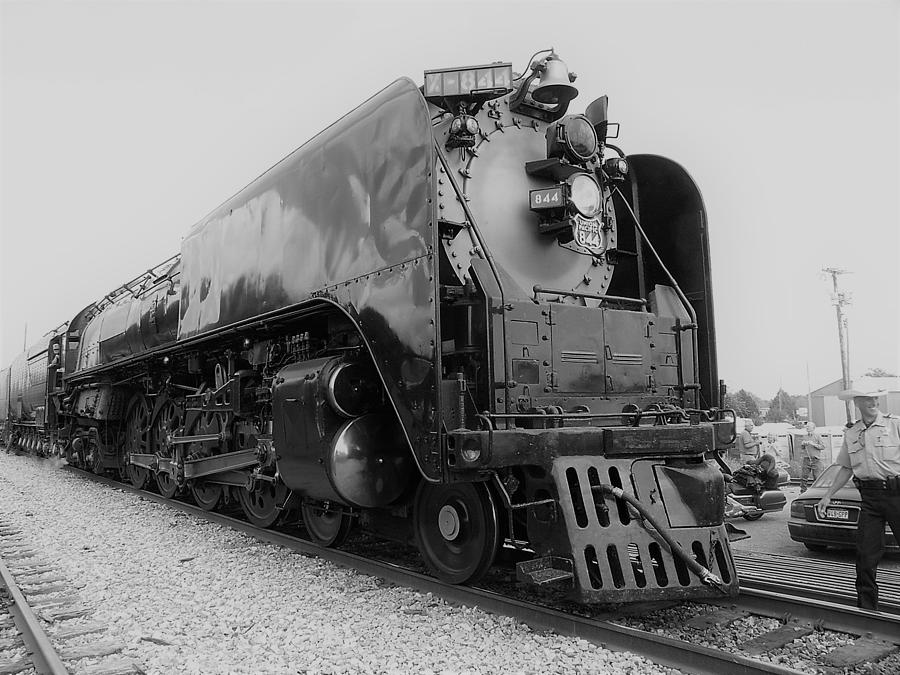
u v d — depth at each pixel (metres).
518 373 4.61
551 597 4.80
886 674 3.50
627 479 4.44
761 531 8.57
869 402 4.63
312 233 5.84
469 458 4.07
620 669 3.56
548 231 5.61
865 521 4.65
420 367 4.38
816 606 4.21
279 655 3.91
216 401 8.00
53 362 16.66
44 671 3.81
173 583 5.56
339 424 5.20
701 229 6.06
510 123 5.78
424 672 3.60
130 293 12.38
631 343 5.34
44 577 5.87
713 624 4.25
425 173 4.50
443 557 5.09
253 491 7.53
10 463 18.66
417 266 4.48
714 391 5.84
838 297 45.75
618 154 6.38
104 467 13.47
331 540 6.40
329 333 5.89
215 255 7.82
